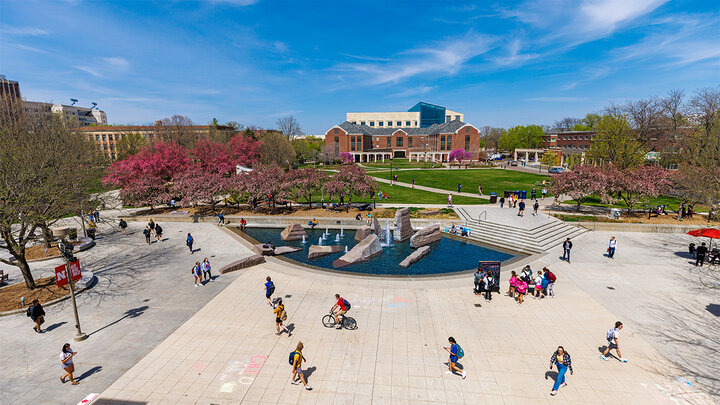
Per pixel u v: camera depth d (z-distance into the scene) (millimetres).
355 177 38656
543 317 15672
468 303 17125
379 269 22906
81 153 30828
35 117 44188
